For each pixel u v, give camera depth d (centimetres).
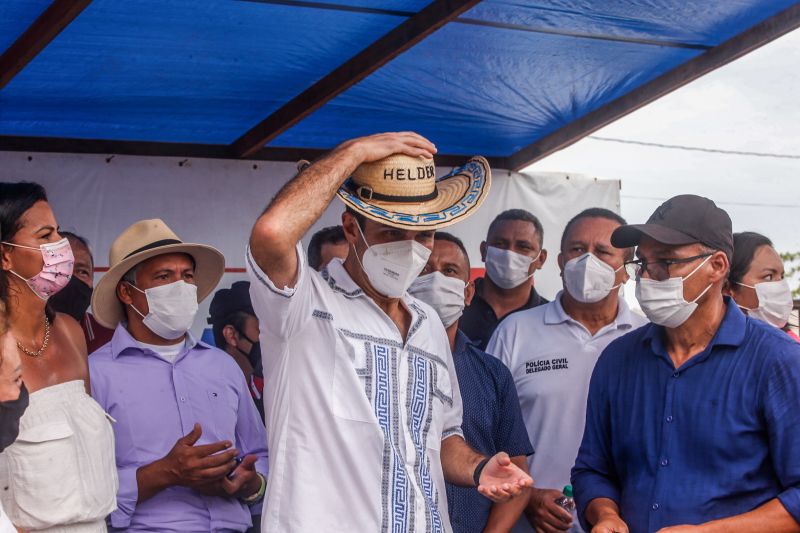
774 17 470
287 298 265
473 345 415
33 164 486
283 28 409
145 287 396
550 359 446
